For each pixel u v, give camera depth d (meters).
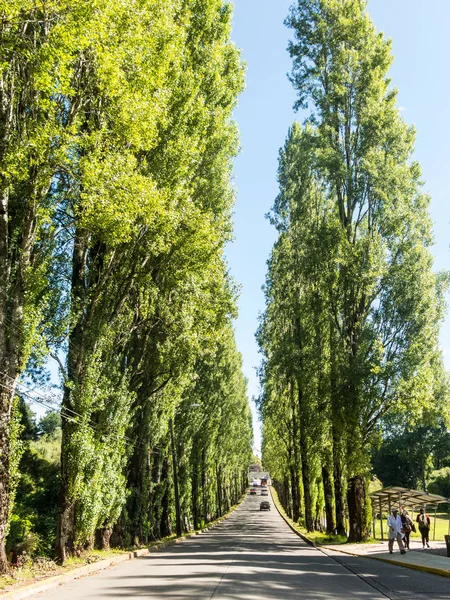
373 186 31.05
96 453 20.08
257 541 33.53
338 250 30.97
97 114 16.36
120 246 21.03
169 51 15.87
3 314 14.52
